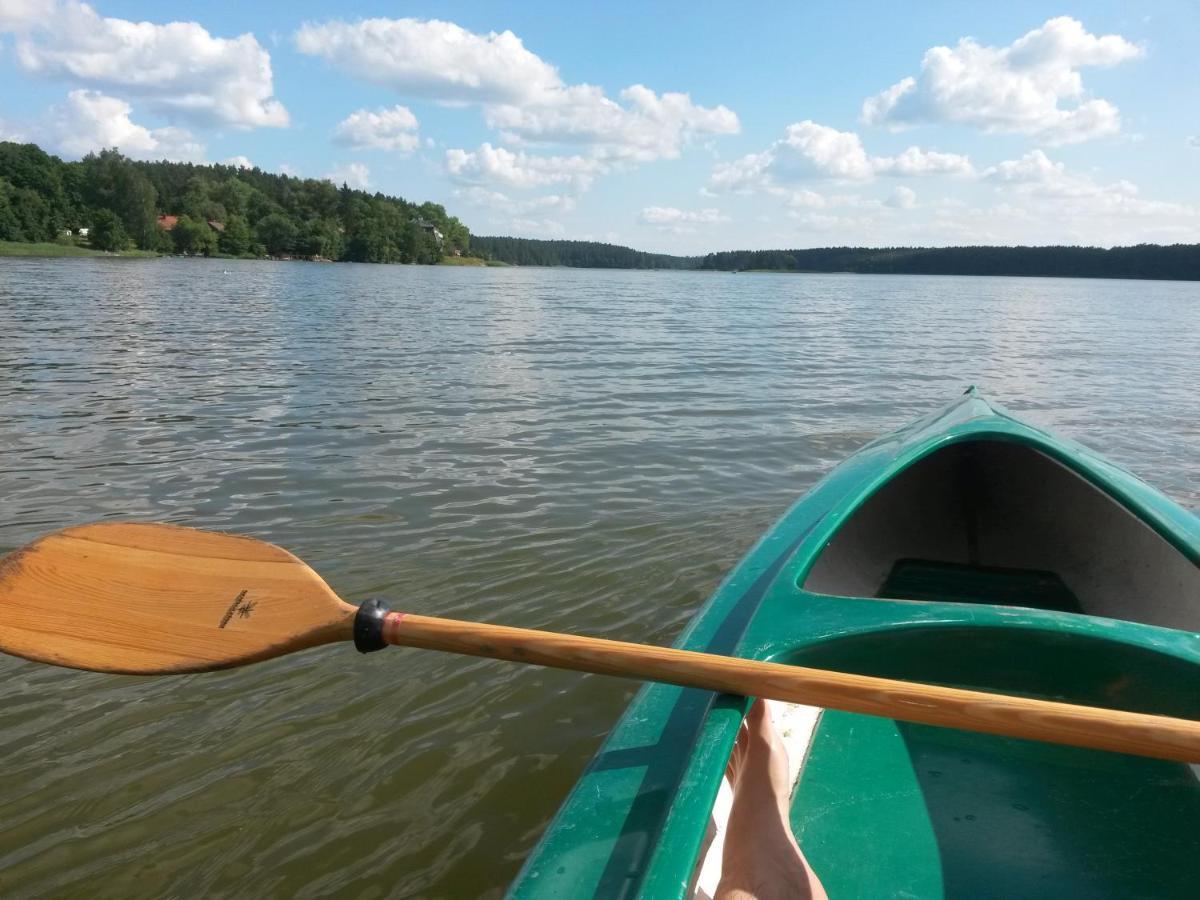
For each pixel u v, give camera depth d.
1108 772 2.24
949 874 1.93
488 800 2.57
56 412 7.52
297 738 2.85
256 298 25.33
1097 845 2.01
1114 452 7.14
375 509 4.97
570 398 8.87
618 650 1.71
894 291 54.44
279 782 2.63
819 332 19.05
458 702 3.07
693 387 9.90
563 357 12.58
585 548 4.43
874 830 2.06
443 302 26.69
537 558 4.28
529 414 7.93
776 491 5.55
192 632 2.17
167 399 8.26
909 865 1.96
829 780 2.23
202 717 2.96
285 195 104.31
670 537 4.61
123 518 4.74
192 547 2.32
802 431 7.51
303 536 4.52
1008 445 3.87
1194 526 2.96
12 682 3.15
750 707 2.02
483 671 3.28
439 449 6.44
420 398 8.61
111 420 7.23
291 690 3.13
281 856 2.34
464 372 10.60
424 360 11.71
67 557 2.34
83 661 2.16
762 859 1.65
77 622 2.22
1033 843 2.01
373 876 2.28
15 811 2.49
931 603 2.35
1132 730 1.42
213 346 12.76
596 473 5.87
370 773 2.68
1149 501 3.15
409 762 2.74
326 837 2.42
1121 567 3.36
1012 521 3.91
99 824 2.45
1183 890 1.88
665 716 2.00
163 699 3.06
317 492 5.27
